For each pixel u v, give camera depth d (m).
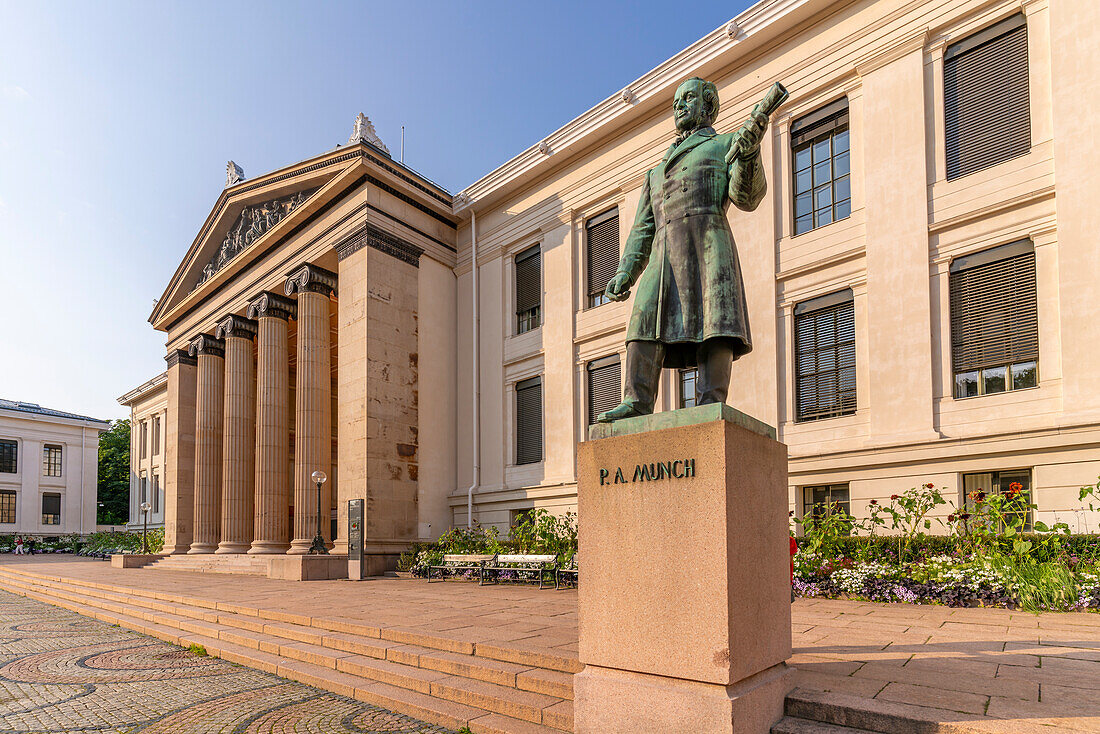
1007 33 14.13
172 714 6.87
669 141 19.80
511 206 24.42
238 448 28.56
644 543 5.10
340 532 21.88
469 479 23.95
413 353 23.75
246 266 28.95
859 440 15.14
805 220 17.00
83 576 23.22
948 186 14.54
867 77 15.86
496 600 13.05
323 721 6.52
